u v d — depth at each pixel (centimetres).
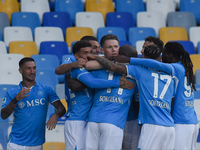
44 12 3219
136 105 1397
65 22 3192
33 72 1372
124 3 3416
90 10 3394
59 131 1496
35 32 2992
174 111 1327
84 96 1312
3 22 3080
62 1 3372
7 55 2539
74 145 1291
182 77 1312
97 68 1262
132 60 1253
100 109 1249
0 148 1431
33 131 1368
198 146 1506
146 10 3478
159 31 3119
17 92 1376
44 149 1477
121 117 1245
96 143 1251
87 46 1295
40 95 1380
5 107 1315
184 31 3123
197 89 2083
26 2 3322
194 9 3444
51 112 1964
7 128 1449
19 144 1360
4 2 3278
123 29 3059
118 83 1247
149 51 1288
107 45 1302
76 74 1271
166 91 1267
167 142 1255
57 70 1291
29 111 1364
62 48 2834
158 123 1236
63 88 2166
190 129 1316
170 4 3462
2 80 2317
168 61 1350
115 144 1227
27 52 2780
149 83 1255
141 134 1255
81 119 1302
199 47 2884
